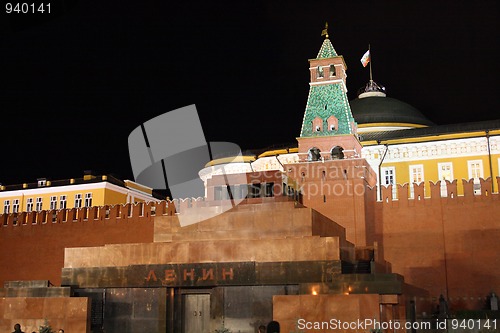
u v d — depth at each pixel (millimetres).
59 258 37344
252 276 24047
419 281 31297
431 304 30219
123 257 26328
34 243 38312
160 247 25891
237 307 24047
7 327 25469
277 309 22203
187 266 24875
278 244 24531
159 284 25078
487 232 30672
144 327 24953
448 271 30906
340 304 21609
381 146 42031
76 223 37500
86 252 26953
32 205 51156
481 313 27125
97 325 25422
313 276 23484
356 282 22094
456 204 31578
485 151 39875
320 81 36094
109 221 36625
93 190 49531
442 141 40719
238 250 24906
